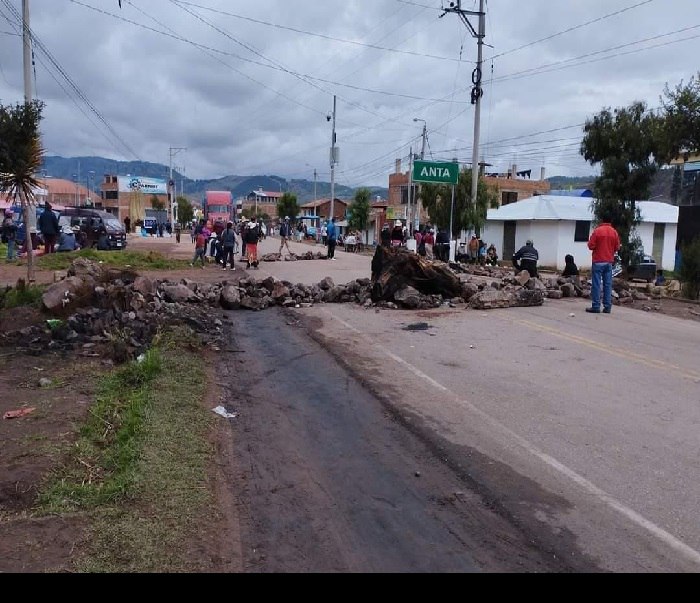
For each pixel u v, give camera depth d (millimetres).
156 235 71125
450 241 28859
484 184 33531
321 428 6469
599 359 9500
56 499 4406
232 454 5691
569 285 16703
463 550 4172
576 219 34781
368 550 4148
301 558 4016
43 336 9406
